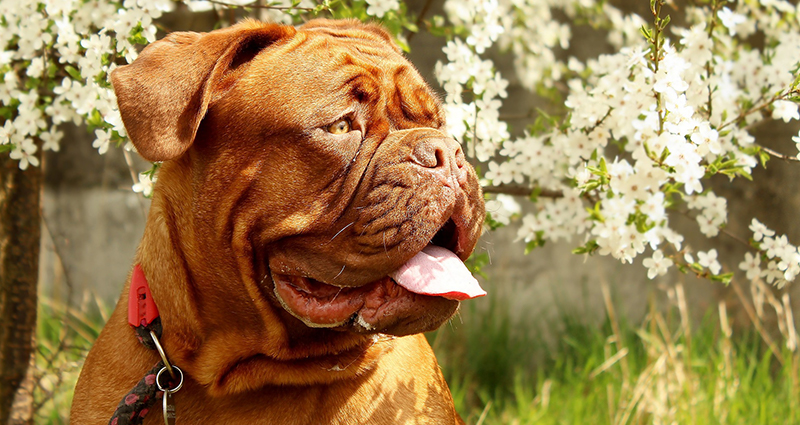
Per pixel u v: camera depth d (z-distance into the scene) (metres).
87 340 2.27
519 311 2.65
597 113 1.82
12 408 1.96
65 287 3.04
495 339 2.37
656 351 2.16
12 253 1.96
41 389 2.01
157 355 1.56
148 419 1.55
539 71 2.39
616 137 1.83
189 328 1.55
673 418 1.97
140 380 1.54
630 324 2.39
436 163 1.47
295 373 1.55
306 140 1.47
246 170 1.49
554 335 2.50
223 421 1.55
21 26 1.76
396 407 1.58
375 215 1.46
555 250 2.69
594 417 2.04
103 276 3.06
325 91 1.48
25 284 1.97
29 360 1.99
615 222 1.74
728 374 2.08
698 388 2.08
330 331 1.55
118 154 3.06
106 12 1.77
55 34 1.88
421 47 2.74
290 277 1.51
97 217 3.08
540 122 1.91
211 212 1.51
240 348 1.55
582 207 1.87
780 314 2.16
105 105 1.75
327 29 1.66
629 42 2.33
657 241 1.77
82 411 1.58
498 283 2.68
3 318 1.96
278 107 1.48
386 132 1.51
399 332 1.48
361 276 1.47
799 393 2.03
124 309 1.60
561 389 2.17
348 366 1.56
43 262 3.12
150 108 1.45
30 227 1.97
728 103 1.87
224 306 1.54
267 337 1.54
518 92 2.78
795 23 2.10
